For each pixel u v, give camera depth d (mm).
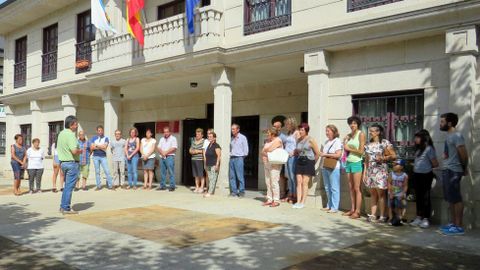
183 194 10906
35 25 17547
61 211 8195
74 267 4875
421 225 6988
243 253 5430
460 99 7004
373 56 8305
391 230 6797
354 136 7840
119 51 12523
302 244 5875
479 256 5387
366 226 7059
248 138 13078
